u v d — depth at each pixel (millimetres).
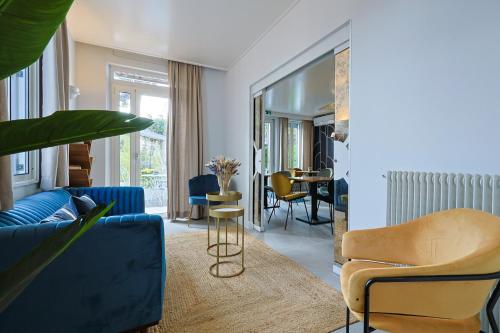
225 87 4824
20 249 1018
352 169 2094
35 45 392
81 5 2816
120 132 495
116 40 3602
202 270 2246
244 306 1689
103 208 496
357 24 2041
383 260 1268
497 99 1272
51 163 2180
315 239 3234
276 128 7199
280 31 3094
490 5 1300
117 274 1194
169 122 4285
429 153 1556
